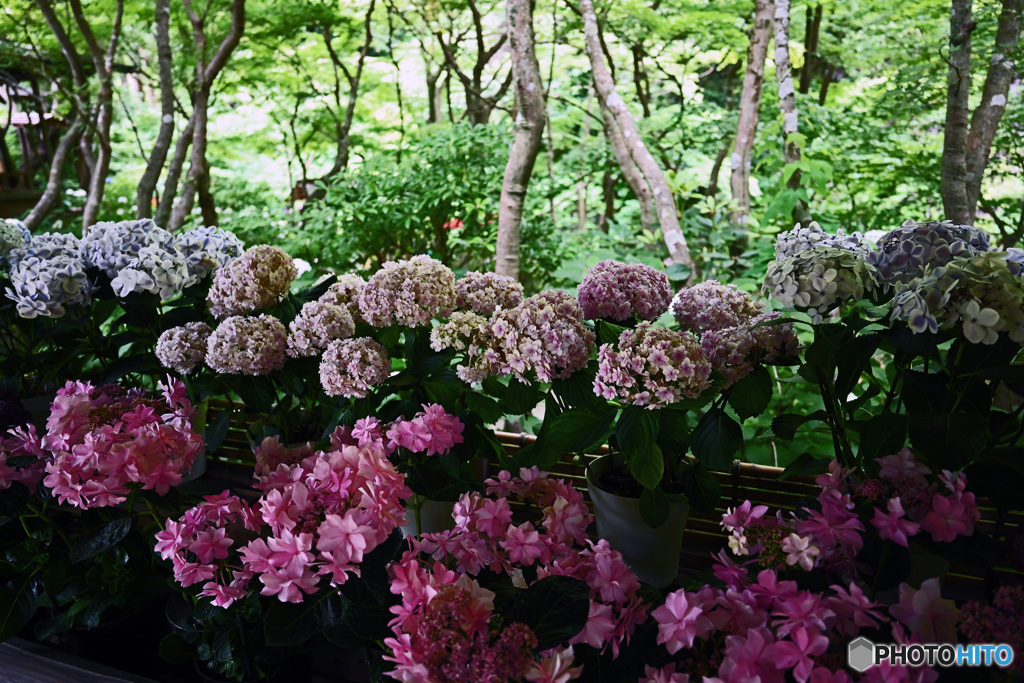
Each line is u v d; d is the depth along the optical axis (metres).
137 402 1.22
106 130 4.43
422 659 0.82
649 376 1.01
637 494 1.21
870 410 1.46
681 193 4.06
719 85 7.39
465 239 4.11
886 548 0.91
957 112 2.58
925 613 0.79
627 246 3.97
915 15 4.23
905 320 1.04
